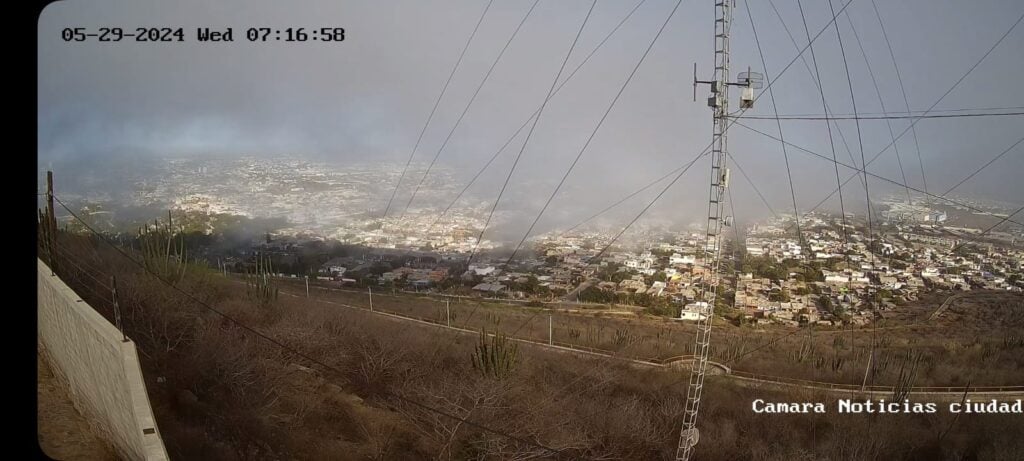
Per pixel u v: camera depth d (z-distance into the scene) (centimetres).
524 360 2839
